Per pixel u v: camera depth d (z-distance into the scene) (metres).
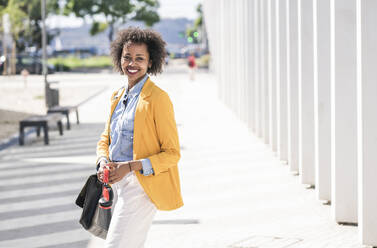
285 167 9.05
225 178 8.32
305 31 7.48
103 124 15.16
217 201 7.02
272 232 5.73
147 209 3.37
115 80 37.66
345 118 5.88
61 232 5.86
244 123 14.75
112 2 71.69
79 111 18.55
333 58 5.87
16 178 8.50
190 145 11.36
